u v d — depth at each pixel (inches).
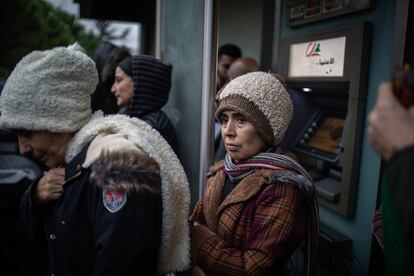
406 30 56.9
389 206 41.5
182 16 80.6
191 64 76.3
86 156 34.0
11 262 55.9
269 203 38.2
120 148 31.9
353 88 73.7
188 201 36.8
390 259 41.6
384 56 69.2
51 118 33.7
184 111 80.4
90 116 37.2
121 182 30.2
